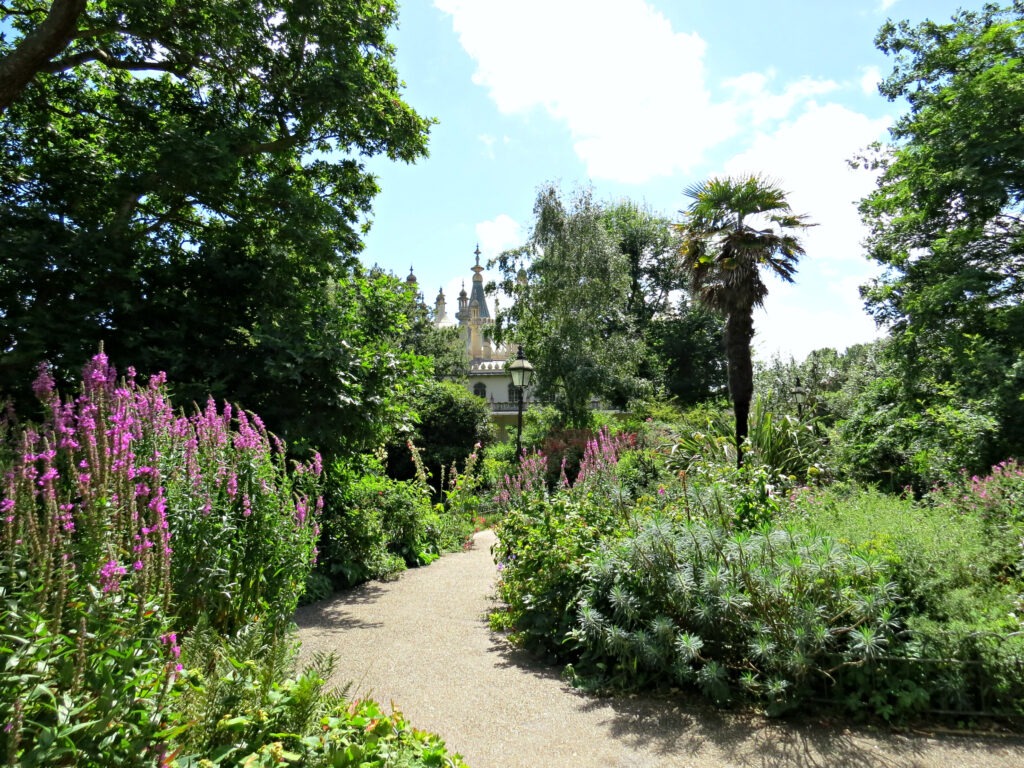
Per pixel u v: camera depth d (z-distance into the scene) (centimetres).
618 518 583
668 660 415
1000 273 1446
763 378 3322
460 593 715
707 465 590
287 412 774
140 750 185
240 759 212
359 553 782
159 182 894
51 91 992
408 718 365
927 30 1680
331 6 1024
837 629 376
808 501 598
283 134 1074
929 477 1159
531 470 1091
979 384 1253
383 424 902
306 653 479
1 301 743
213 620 391
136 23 930
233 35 961
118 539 265
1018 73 1360
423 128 1163
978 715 361
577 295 2512
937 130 1445
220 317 867
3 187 841
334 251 1041
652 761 319
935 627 376
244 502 421
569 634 450
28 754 165
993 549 480
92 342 741
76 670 194
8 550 228
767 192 1378
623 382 2531
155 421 380
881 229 1786
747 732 353
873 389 1641
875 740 342
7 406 338
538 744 336
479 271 6300
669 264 3766
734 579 410
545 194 2556
